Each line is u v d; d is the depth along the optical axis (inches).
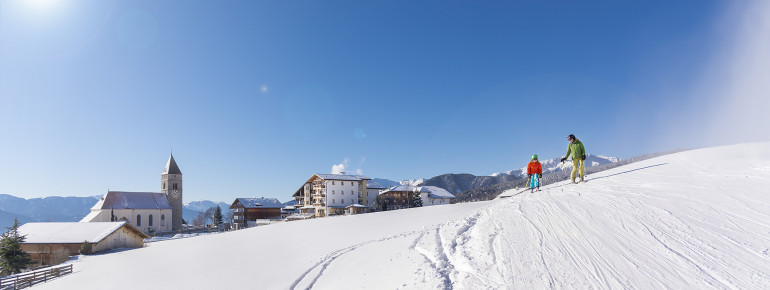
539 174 561.9
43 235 1759.4
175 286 570.9
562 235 303.4
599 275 233.3
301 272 492.1
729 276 207.3
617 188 401.1
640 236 274.8
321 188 3410.4
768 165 354.6
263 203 4042.8
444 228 450.6
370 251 500.7
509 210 408.2
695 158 462.3
